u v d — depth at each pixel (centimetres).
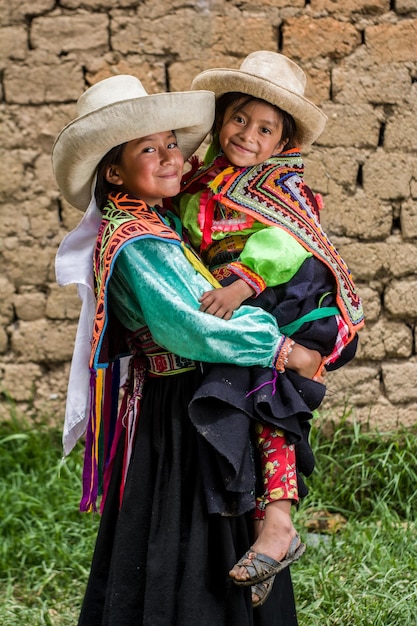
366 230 527
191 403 279
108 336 309
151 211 294
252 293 284
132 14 522
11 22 525
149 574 284
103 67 526
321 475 505
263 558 277
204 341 277
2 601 423
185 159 319
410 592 406
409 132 521
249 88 299
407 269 530
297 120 309
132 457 300
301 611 396
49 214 538
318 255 292
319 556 445
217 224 302
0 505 482
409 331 534
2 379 545
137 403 302
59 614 414
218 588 285
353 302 301
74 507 482
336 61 520
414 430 532
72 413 307
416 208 527
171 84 525
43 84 529
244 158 303
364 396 534
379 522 480
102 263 287
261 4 517
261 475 290
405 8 514
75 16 523
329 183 524
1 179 536
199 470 288
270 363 284
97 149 285
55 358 545
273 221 291
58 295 542
